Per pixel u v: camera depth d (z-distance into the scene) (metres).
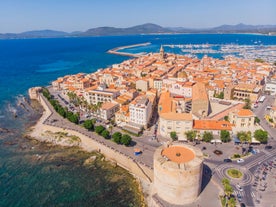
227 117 168.12
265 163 124.06
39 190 118.62
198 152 105.19
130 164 132.38
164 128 157.88
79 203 110.00
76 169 136.25
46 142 168.38
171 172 94.94
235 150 137.75
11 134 182.62
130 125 172.50
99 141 154.62
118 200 111.56
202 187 108.50
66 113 196.75
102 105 198.12
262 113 188.25
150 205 106.06
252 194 103.00
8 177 128.88
